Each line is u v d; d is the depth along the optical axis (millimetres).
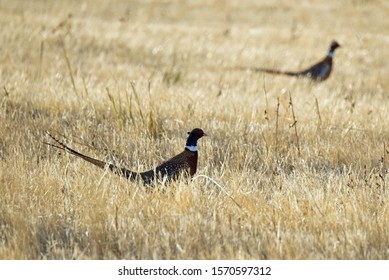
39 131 35812
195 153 29547
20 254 23219
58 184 28625
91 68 52125
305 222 25781
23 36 57969
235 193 28078
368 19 87625
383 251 23859
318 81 54844
